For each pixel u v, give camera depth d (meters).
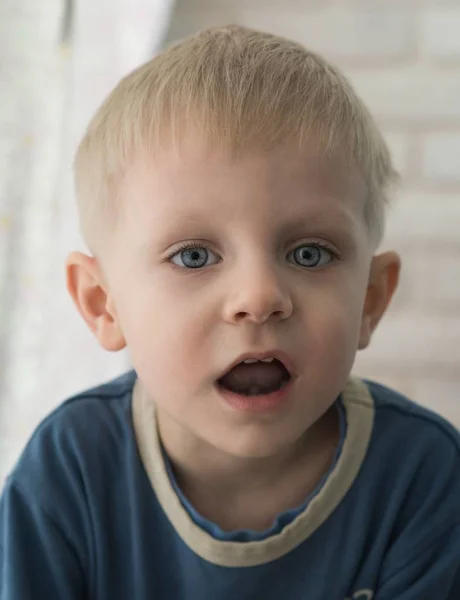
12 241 0.92
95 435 0.72
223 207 0.56
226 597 0.68
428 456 0.74
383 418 0.75
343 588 0.69
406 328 1.10
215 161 0.56
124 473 0.71
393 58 1.06
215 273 0.58
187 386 0.59
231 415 0.59
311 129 0.58
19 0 0.90
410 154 1.07
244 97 0.59
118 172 0.63
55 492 0.70
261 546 0.67
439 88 1.06
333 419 0.73
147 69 0.66
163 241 0.58
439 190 1.07
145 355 0.61
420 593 0.69
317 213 0.58
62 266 0.94
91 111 0.92
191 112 0.59
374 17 1.06
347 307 0.60
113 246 0.64
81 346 0.96
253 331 0.56
